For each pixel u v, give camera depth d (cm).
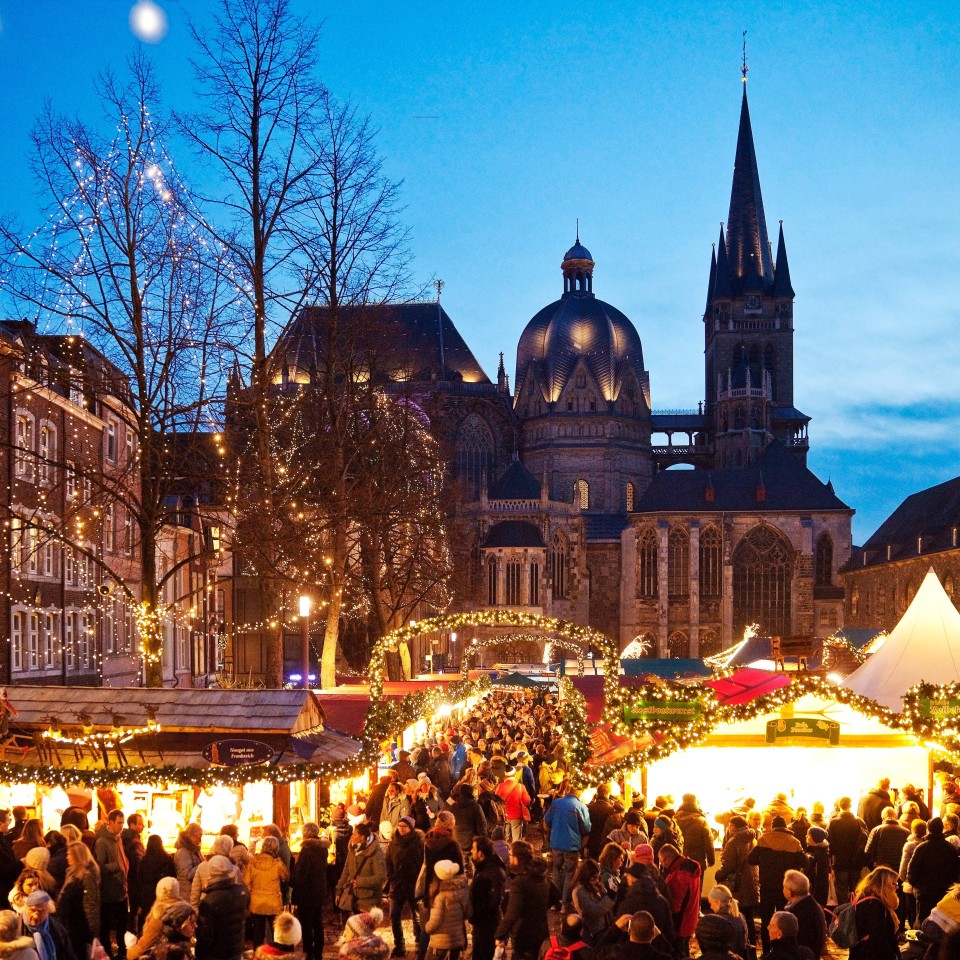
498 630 14138
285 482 3966
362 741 2488
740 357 18275
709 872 2258
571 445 16875
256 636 8606
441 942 1664
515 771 3042
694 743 2334
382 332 4675
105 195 3281
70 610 5188
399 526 5353
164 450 3362
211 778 2139
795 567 14688
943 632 2566
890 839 1941
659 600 14838
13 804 2305
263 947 1317
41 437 4916
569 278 18162
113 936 1781
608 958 1315
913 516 13175
